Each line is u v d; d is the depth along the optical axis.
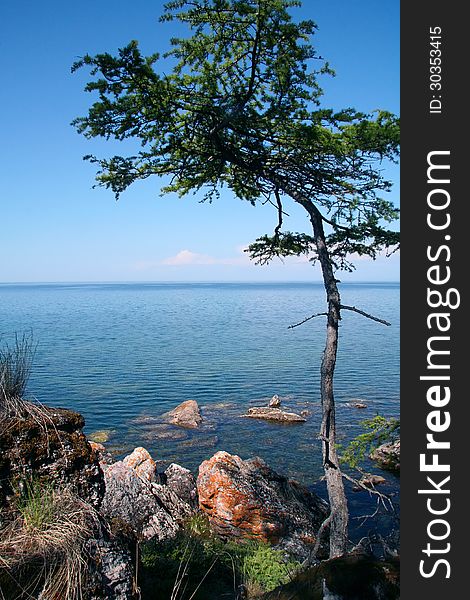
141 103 8.75
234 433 31.02
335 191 10.40
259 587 8.07
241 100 9.38
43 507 4.81
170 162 10.30
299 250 11.57
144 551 8.15
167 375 49.75
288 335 92.94
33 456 5.21
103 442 28.98
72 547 4.56
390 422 9.93
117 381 46.22
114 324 112.19
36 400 5.83
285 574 8.83
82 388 43.00
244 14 8.47
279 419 34.00
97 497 5.60
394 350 70.50
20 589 4.12
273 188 11.20
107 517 5.69
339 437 29.86
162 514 11.35
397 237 9.94
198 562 8.40
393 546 7.79
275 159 10.43
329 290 10.28
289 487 14.38
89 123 8.68
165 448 28.14
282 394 42.06
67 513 4.95
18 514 4.85
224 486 12.73
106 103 8.44
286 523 12.59
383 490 19.50
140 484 11.86
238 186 11.99
